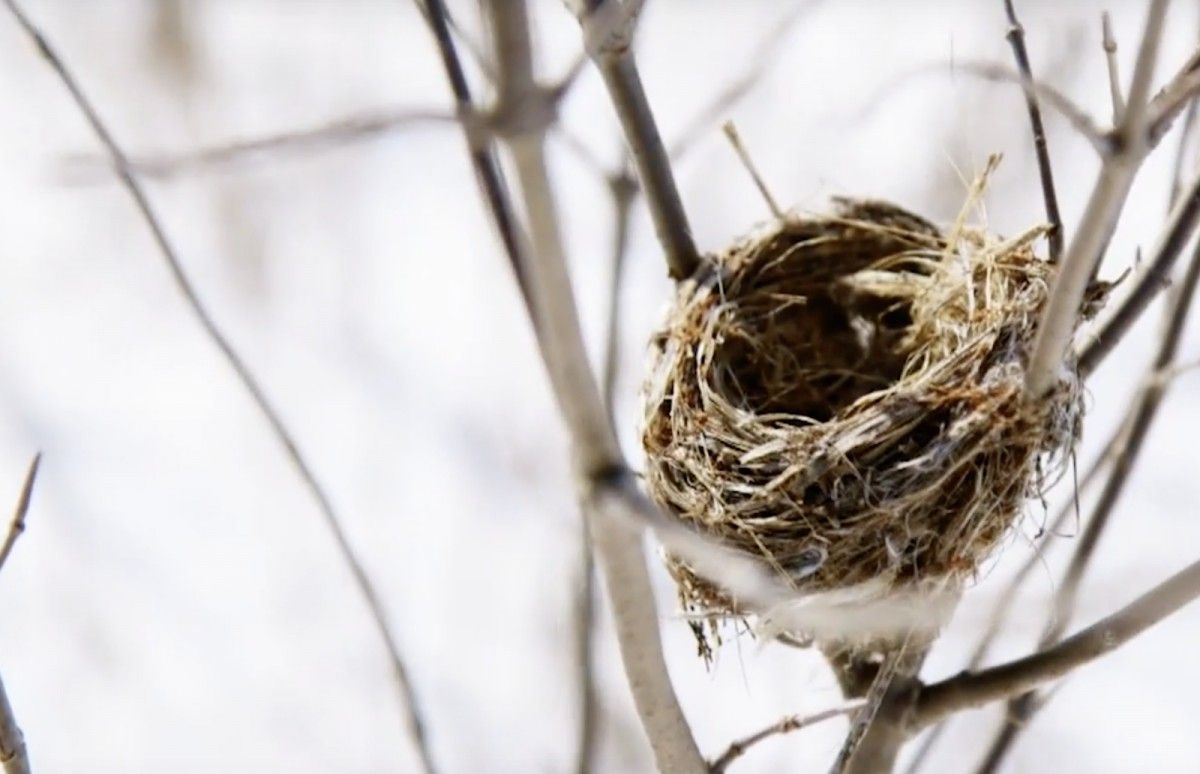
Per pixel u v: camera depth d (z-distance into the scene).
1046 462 3.57
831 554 3.52
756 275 4.43
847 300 4.57
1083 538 3.91
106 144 3.42
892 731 3.48
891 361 4.58
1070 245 2.85
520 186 2.10
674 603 4.78
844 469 3.55
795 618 3.32
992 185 7.17
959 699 3.45
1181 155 4.06
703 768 3.01
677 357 3.92
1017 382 3.47
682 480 3.76
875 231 4.47
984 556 3.55
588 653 3.87
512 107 2.05
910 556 3.50
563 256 2.16
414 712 3.51
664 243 4.05
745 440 3.70
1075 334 3.58
